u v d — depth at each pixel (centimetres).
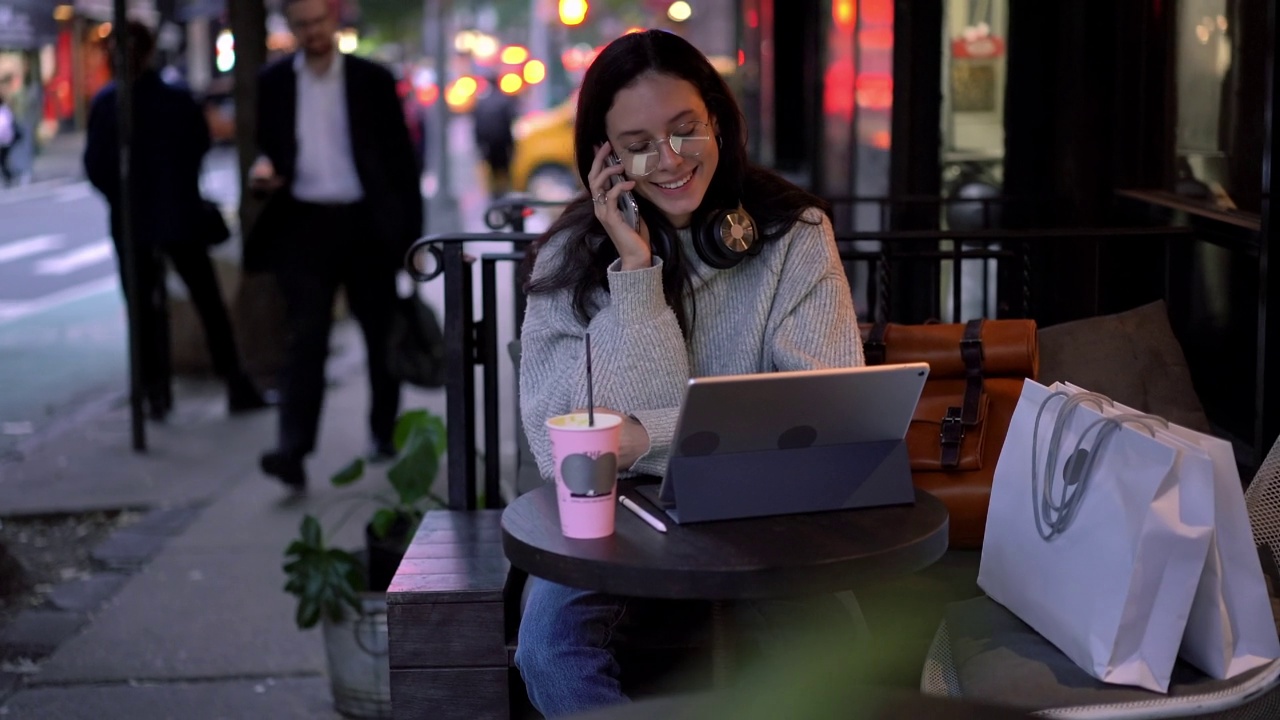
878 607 299
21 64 2983
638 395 251
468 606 281
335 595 358
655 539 215
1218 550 220
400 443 404
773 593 202
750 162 277
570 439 214
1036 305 530
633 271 251
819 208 276
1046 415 249
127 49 671
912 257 376
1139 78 472
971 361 310
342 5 1891
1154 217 439
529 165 2088
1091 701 218
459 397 346
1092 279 490
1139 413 235
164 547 538
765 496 225
